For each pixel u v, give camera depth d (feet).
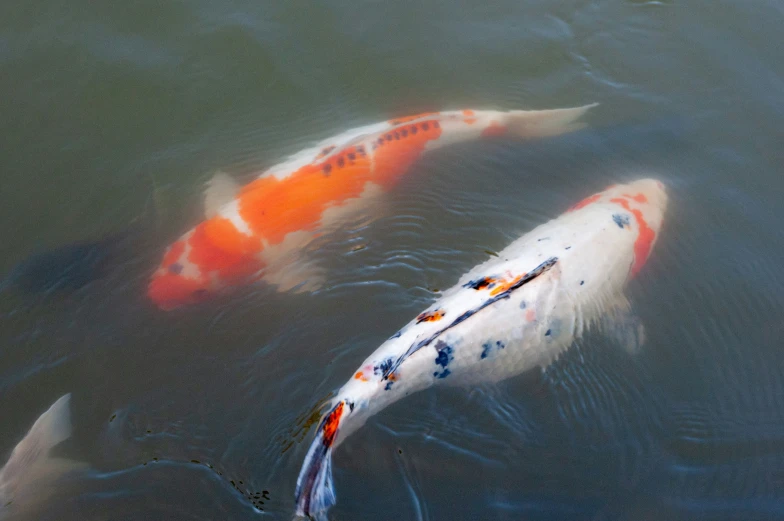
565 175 5.81
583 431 5.11
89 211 5.67
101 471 4.99
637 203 5.61
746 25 6.39
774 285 5.49
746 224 5.65
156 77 6.11
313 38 6.29
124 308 5.39
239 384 5.21
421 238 5.61
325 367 5.24
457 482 4.98
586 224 5.49
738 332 5.38
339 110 6.05
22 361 5.26
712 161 5.84
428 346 5.14
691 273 5.50
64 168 5.80
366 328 5.35
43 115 5.95
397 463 5.00
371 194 5.74
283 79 6.15
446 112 5.97
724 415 5.18
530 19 6.42
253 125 5.98
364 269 5.52
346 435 5.02
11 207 5.66
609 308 5.37
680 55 6.27
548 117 6.03
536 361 5.24
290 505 4.93
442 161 5.86
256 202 5.64
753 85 6.13
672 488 5.01
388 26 6.36
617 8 6.46
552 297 5.30
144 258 5.53
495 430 5.09
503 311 5.23
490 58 6.26
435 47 6.29
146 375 5.23
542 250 5.41
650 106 6.07
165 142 5.91
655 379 5.25
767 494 5.00
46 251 5.54
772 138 5.92
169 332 5.33
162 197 5.73
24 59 6.12
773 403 5.22
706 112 6.03
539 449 5.07
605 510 4.95
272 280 5.49
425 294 5.44
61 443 5.06
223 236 5.56
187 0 6.38
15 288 5.42
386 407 5.10
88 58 6.14
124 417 5.13
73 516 4.89
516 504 4.95
